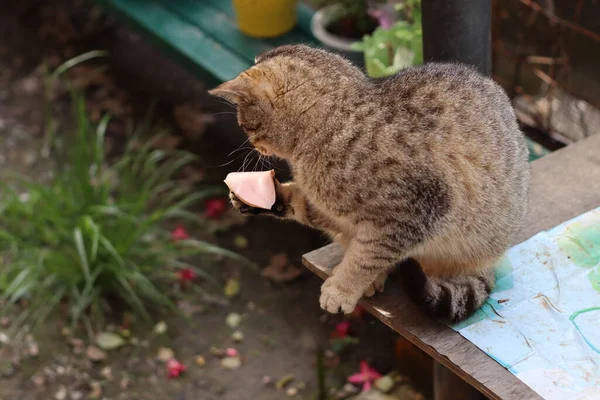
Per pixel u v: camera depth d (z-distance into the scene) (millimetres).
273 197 1361
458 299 1302
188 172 2232
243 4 2160
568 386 1239
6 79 2621
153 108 2465
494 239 1367
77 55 2709
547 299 1335
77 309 1887
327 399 1793
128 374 1858
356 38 2068
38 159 2283
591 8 1862
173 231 2100
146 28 2295
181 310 1959
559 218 1454
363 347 1875
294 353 1880
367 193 1307
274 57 1382
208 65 2143
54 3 2928
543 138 1886
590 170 1525
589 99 1859
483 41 1541
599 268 1369
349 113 1324
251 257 2061
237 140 2305
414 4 1857
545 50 1893
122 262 1893
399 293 1365
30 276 1918
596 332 1291
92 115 2434
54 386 1838
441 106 1326
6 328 1926
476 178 1328
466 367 1267
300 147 1346
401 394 1765
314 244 2068
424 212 1306
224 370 1861
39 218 1970
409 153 1300
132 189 2152
